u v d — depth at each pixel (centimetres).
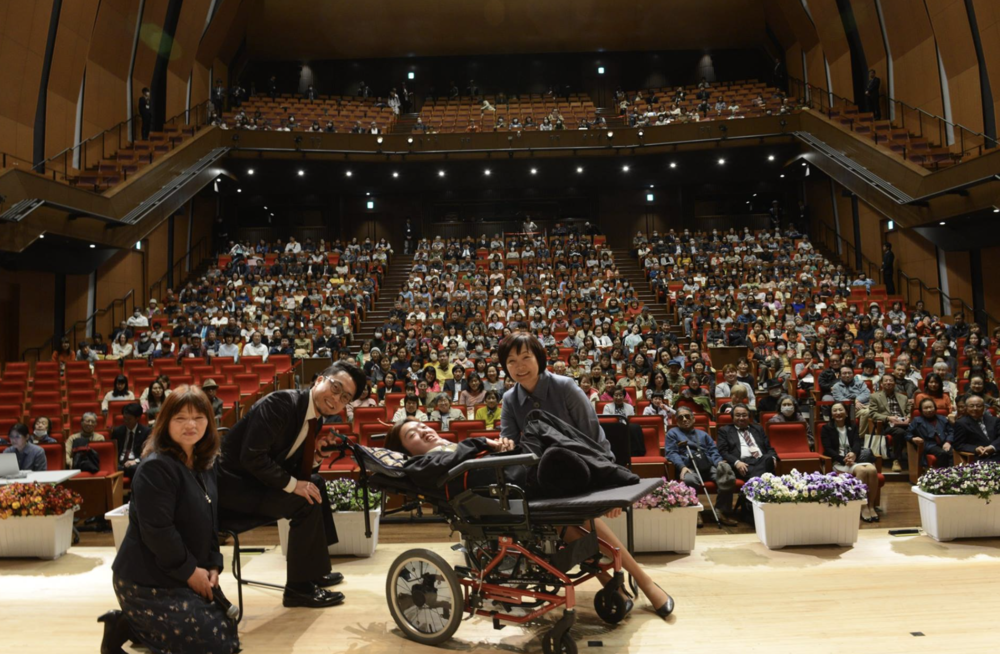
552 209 2439
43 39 1434
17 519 464
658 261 1952
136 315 1620
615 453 376
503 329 1483
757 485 485
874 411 812
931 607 340
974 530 470
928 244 1675
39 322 1489
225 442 335
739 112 2123
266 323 1541
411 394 838
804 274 1756
